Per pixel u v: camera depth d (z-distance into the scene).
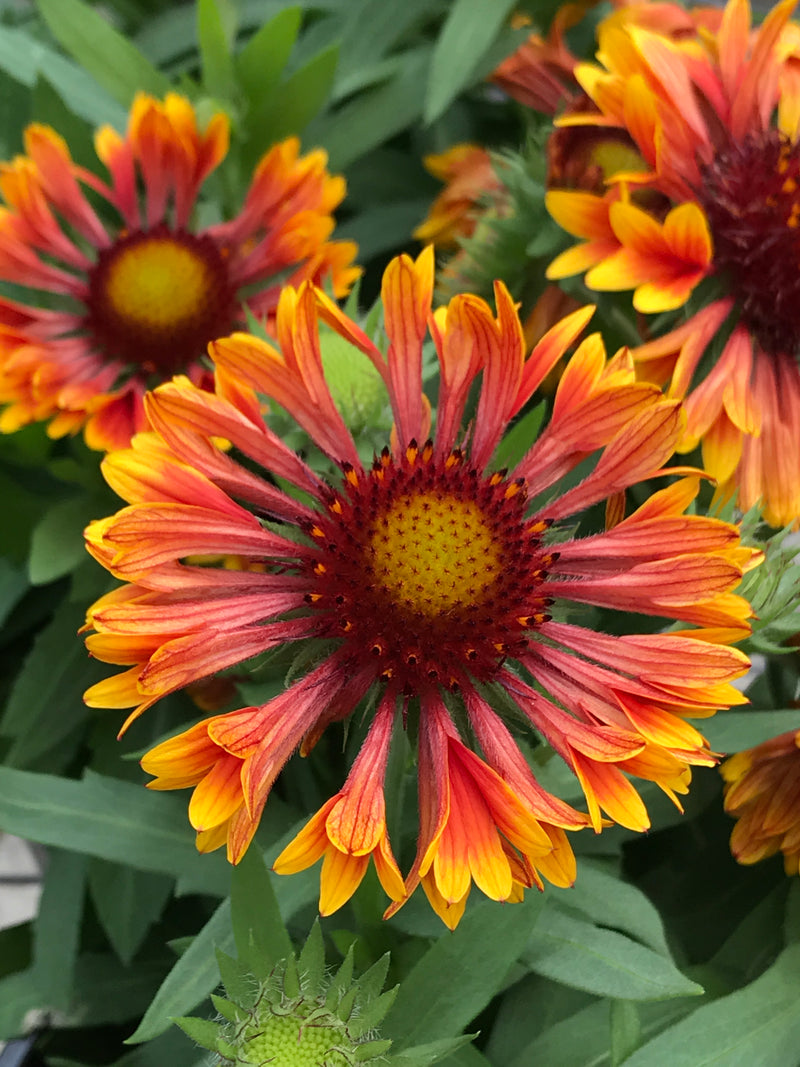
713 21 0.24
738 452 0.20
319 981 0.17
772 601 0.19
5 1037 0.23
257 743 0.16
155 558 0.16
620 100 0.20
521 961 0.18
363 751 0.17
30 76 0.26
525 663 0.17
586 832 0.20
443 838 0.16
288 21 0.25
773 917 0.21
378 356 0.18
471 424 0.19
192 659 0.16
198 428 0.17
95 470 0.24
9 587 0.26
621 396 0.17
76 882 0.24
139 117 0.24
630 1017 0.18
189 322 0.24
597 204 0.20
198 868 0.20
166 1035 0.22
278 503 0.18
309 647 0.17
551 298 0.23
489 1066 0.18
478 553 0.18
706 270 0.20
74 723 0.25
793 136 0.22
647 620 0.21
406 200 0.30
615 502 0.18
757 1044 0.18
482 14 0.25
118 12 0.31
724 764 0.20
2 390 0.22
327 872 0.15
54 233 0.25
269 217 0.25
